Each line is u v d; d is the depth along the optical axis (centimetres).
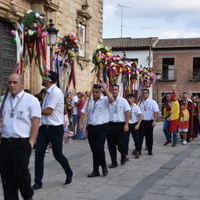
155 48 3594
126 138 885
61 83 1065
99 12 2016
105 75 1070
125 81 1528
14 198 454
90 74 1888
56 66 1059
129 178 682
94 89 689
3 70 1208
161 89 3650
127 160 886
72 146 1141
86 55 1817
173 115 1180
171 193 575
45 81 593
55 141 589
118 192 577
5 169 446
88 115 693
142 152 1044
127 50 3650
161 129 1992
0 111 446
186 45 3544
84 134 1352
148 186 620
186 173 737
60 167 779
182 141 1354
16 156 436
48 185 620
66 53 1066
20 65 848
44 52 873
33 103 445
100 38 2033
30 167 765
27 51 865
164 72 3666
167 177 695
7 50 1232
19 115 438
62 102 595
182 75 3603
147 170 764
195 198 548
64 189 594
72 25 1666
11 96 449
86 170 756
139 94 1623
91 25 1903
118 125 788
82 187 608
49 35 1052
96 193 570
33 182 638
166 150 1095
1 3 1137
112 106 790
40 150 584
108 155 968
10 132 436
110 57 1038
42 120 587
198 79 3556
